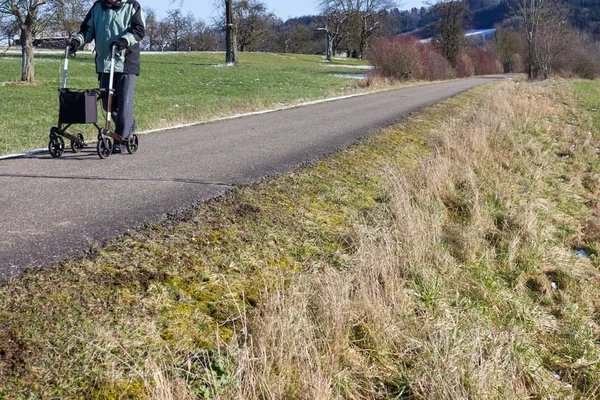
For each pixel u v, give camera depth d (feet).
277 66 160.56
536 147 35.86
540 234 19.86
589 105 76.28
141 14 20.84
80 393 7.56
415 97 64.28
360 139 29.01
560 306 15.64
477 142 31.30
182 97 69.92
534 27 152.66
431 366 10.22
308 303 11.08
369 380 9.78
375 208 18.13
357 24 241.96
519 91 87.51
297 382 8.81
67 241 11.73
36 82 82.38
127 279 10.48
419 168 23.93
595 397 11.59
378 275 13.08
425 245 15.51
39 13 80.69
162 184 17.12
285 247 13.76
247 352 8.42
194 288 10.82
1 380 7.44
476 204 20.48
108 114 20.34
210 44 282.97
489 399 9.94
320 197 18.17
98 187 16.29
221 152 23.49
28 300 9.18
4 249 11.03
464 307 13.44
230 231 13.76
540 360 12.36
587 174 32.86
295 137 28.89
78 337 8.45
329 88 93.40
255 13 217.56
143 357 8.50
